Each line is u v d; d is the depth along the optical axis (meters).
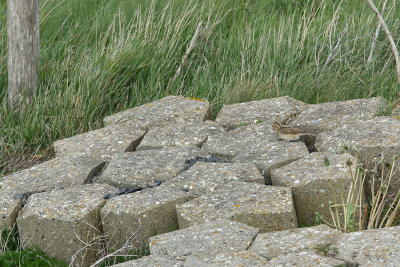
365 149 15.88
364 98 20.58
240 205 14.08
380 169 15.77
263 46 25.77
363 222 13.54
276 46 25.61
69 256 14.77
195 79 25.03
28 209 15.09
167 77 25.50
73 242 14.59
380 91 22.11
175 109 21.58
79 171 17.34
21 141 21.42
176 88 24.89
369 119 18.22
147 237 14.52
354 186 13.77
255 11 29.92
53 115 22.61
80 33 28.44
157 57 25.59
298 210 14.98
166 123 20.70
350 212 13.11
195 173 16.19
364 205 14.67
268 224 13.77
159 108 21.91
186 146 18.39
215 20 28.00
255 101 21.52
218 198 14.56
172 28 27.27
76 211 14.68
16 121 22.75
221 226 13.08
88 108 22.66
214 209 14.10
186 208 14.33
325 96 22.75
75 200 15.26
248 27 27.69
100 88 23.86
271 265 11.02
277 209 13.74
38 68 23.36
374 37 24.30
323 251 11.55
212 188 15.27
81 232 14.48
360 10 28.69
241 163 16.50
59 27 29.30
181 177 16.05
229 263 11.31
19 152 21.31
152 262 11.87
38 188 16.56
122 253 14.55
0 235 14.91
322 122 18.59
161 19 27.12
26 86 22.89
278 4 30.34
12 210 15.48
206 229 13.02
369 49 25.20
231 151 17.73
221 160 17.66
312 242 11.82
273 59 24.84
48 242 14.84
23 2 22.06
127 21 29.17
